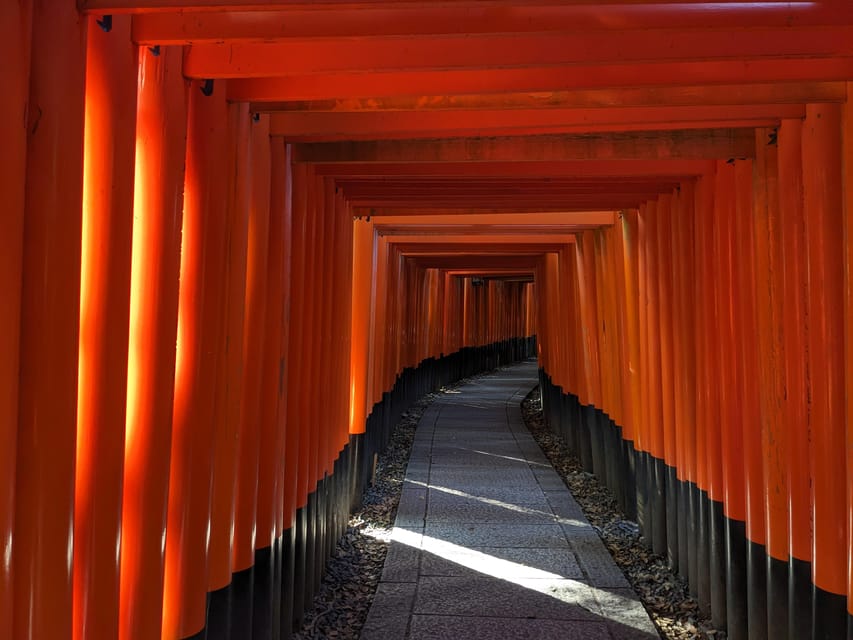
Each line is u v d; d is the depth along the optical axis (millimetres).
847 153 3068
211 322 3000
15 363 1815
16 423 1825
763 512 4328
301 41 2213
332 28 2209
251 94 3098
